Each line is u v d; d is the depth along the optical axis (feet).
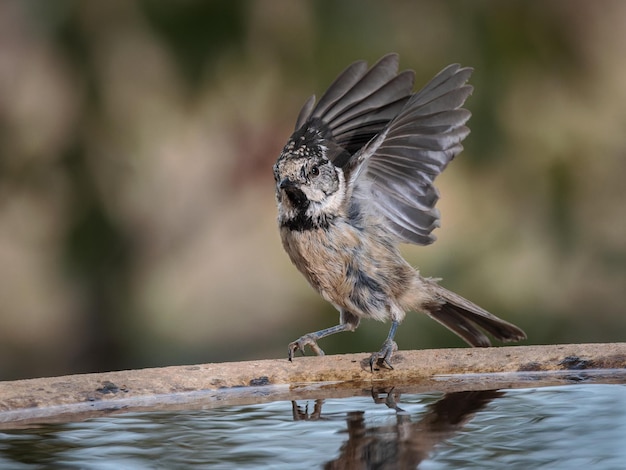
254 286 42.22
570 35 33.01
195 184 39.75
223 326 41.68
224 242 42.96
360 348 32.94
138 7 32.40
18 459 17.21
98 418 20.36
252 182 38.99
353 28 31.71
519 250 33.14
